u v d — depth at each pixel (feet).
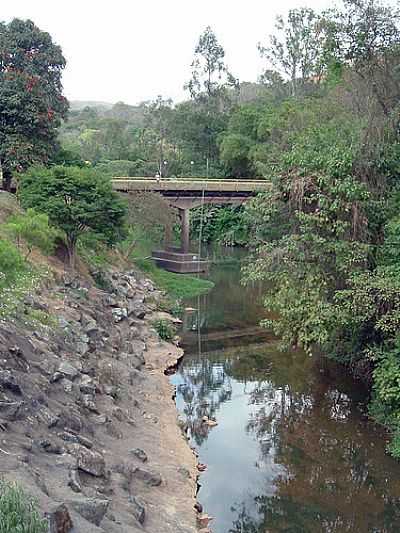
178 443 56.90
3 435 36.86
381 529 47.98
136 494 43.52
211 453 60.29
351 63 79.41
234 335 107.04
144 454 49.93
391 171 73.10
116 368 69.05
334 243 67.36
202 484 53.47
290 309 69.56
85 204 98.17
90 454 40.57
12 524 23.89
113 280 117.08
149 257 169.78
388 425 65.98
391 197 71.56
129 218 143.74
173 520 42.01
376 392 69.36
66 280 91.15
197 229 230.68
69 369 55.31
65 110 137.80
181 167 248.93
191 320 117.39
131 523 36.29
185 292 142.82
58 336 64.90
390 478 55.83
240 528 46.65
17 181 114.32
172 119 268.21
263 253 78.13
